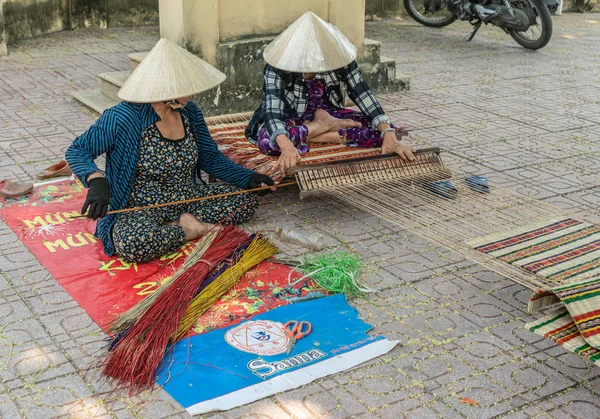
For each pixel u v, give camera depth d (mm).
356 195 4207
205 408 2703
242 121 5547
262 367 2957
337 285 3553
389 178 4434
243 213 4199
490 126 6312
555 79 8078
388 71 7301
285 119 4699
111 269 3736
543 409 2770
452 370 2992
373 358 3047
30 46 8805
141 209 3895
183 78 3764
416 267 3844
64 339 3143
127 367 2895
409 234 4230
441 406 2773
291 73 4578
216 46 6195
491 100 7156
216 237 3838
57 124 6023
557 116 6656
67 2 9727
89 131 3846
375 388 2865
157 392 2812
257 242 3873
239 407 2732
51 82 7297
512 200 4254
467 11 9727
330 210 4547
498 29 10930
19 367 2951
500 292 3611
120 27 10180
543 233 3607
